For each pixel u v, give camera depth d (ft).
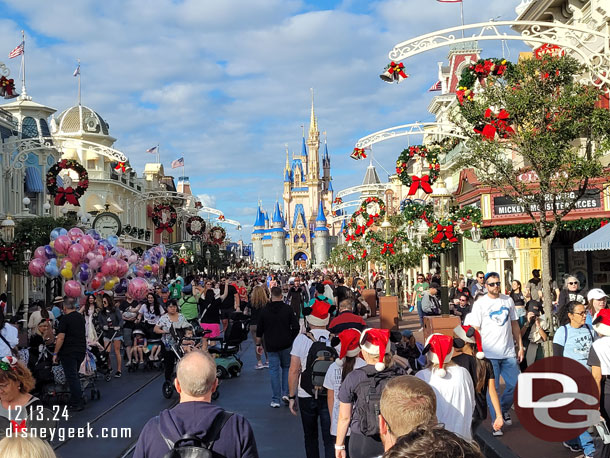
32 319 55.52
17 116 148.15
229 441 13.83
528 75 47.32
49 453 10.62
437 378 18.74
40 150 146.00
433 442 8.59
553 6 77.05
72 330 42.34
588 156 45.75
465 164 48.85
